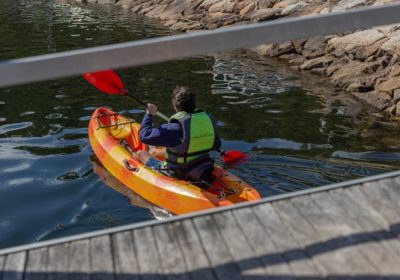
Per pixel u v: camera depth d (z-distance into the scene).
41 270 2.19
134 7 21.00
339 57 11.09
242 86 9.95
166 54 1.98
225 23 15.89
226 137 7.15
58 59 1.86
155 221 2.51
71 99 9.20
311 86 9.87
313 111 8.33
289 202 2.64
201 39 2.00
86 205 5.39
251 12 15.73
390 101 8.54
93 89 9.80
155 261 2.24
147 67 11.59
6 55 13.27
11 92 9.57
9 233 4.81
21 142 7.12
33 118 8.16
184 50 2.00
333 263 2.19
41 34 16.14
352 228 2.42
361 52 10.59
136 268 2.20
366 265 2.17
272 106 8.62
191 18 17.41
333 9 13.69
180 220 2.52
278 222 2.48
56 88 9.85
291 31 2.11
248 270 2.17
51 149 6.85
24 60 1.84
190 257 2.26
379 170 6.05
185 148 5.22
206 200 5.04
